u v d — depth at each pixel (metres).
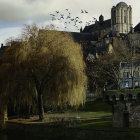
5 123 38.41
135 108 25.91
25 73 34.75
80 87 36.81
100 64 68.06
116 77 58.22
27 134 34.72
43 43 36.16
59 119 36.62
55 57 35.47
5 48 37.91
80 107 52.00
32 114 43.66
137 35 100.44
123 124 27.25
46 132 32.88
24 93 36.59
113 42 109.31
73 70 35.97
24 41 36.34
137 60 66.00
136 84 71.12
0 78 35.78
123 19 163.50
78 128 29.81
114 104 27.98
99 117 38.81
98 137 27.28
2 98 35.97
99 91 66.69
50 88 36.78
